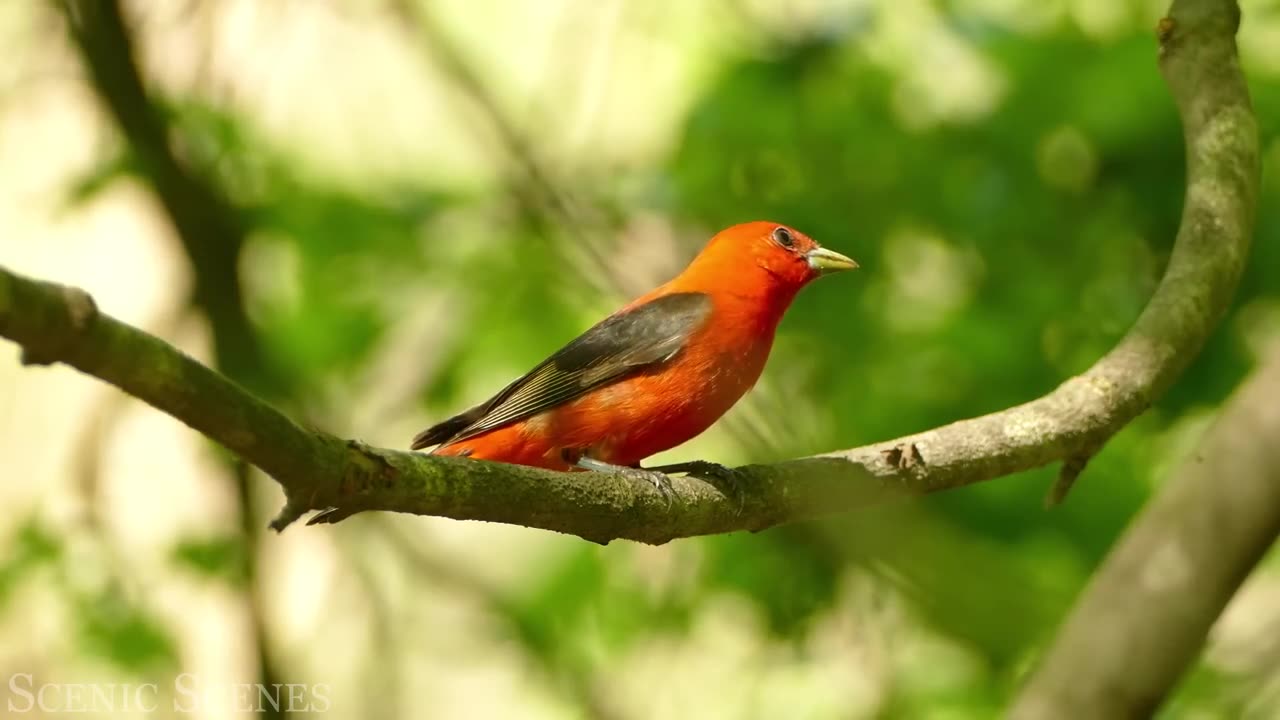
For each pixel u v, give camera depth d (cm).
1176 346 794
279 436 503
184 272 1322
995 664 1212
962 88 1359
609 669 1380
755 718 1348
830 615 1256
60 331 434
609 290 1321
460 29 1675
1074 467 802
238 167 1330
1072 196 1296
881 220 1316
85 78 1358
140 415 1678
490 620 1362
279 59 1538
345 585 1437
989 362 1267
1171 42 844
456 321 1341
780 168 1357
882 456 784
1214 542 688
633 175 1377
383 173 1431
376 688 1373
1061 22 1334
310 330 1366
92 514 1292
